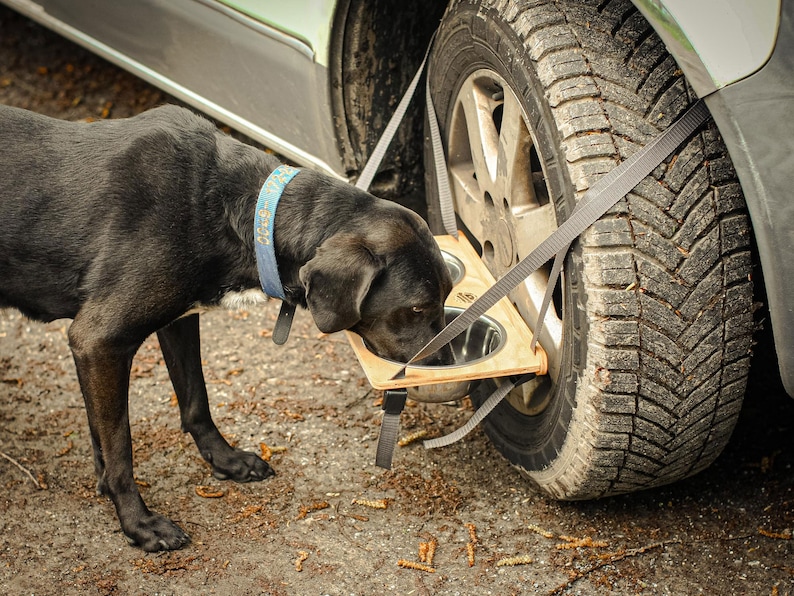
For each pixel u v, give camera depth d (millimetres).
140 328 1656
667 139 1499
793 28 1346
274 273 1668
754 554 1659
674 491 1781
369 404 2010
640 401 1537
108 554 1697
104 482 1748
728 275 1521
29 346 2180
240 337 2201
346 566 1665
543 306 1611
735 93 1395
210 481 1843
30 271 1692
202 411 1838
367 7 1856
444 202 1923
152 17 2191
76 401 2033
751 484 1780
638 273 1503
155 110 1732
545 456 1681
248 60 2033
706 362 1537
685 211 1505
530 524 1734
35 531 1737
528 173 1713
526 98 1592
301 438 1930
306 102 1965
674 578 1629
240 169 1684
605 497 1748
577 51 1542
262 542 1714
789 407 1934
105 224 1642
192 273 1659
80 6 2373
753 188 1413
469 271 1850
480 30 1692
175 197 1644
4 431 1950
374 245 1637
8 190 1667
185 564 1674
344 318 1582
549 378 1716
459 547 1695
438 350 1692
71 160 1672
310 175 1700
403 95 1988
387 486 1817
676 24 1423
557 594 1609
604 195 1497
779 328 1456
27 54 3271
